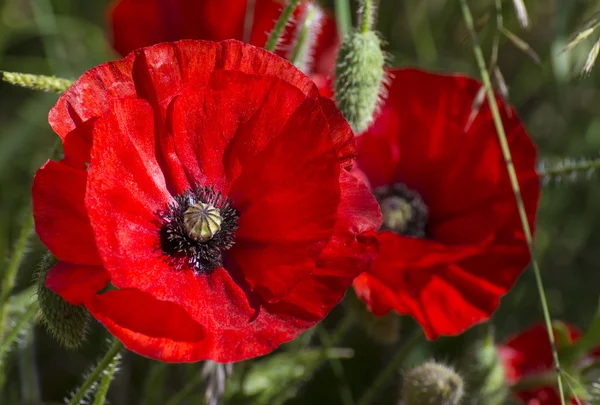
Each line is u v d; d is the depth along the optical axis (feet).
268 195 1.27
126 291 1.19
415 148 1.49
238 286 1.26
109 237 1.19
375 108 1.39
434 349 1.68
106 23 1.70
